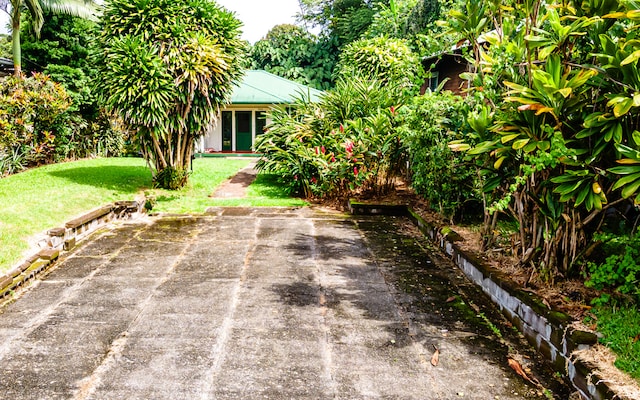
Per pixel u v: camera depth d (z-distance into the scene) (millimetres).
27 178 9453
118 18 8758
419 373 3094
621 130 3152
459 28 4719
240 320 3807
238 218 7348
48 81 11516
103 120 15516
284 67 27984
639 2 3021
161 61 8516
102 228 6621
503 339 3613
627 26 3543
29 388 2850
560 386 2994
